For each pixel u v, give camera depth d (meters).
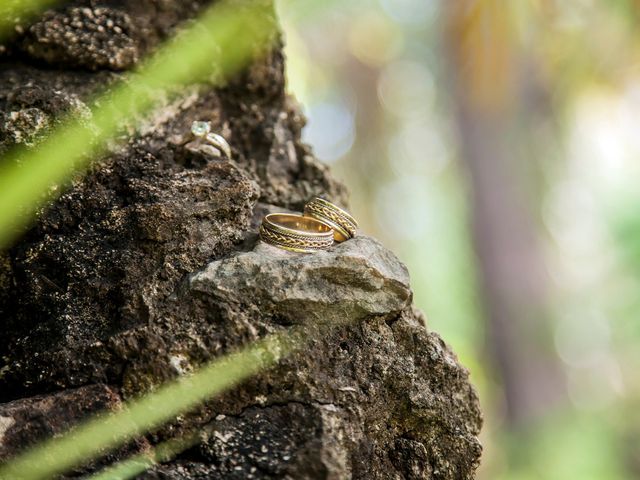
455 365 0.64
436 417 0.63
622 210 2.06
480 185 2.28
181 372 0.61
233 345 0.61
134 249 0.63
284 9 0.76
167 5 0.68
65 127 0.64
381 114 2.59
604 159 2.34
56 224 0.64
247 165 0.69
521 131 2.22
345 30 2.34
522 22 0.84
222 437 0.61
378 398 0.62
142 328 0.61
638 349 2.29
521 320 2.23
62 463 0.60
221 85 0.69
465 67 0.86
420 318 0.66
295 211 0.69
